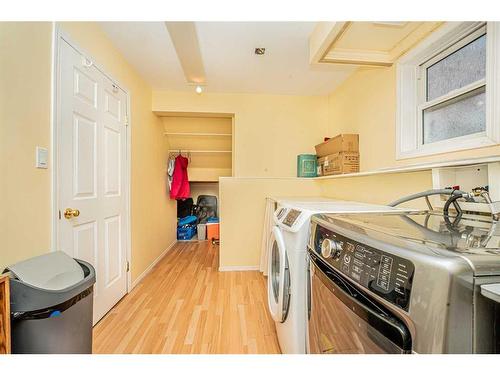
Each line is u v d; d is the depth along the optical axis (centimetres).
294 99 335
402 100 182
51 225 133
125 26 184
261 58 235
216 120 372
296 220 121
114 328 171
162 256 346
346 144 247
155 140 326
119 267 214
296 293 113
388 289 57
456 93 146
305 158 313
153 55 228
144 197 279
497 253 51
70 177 149
